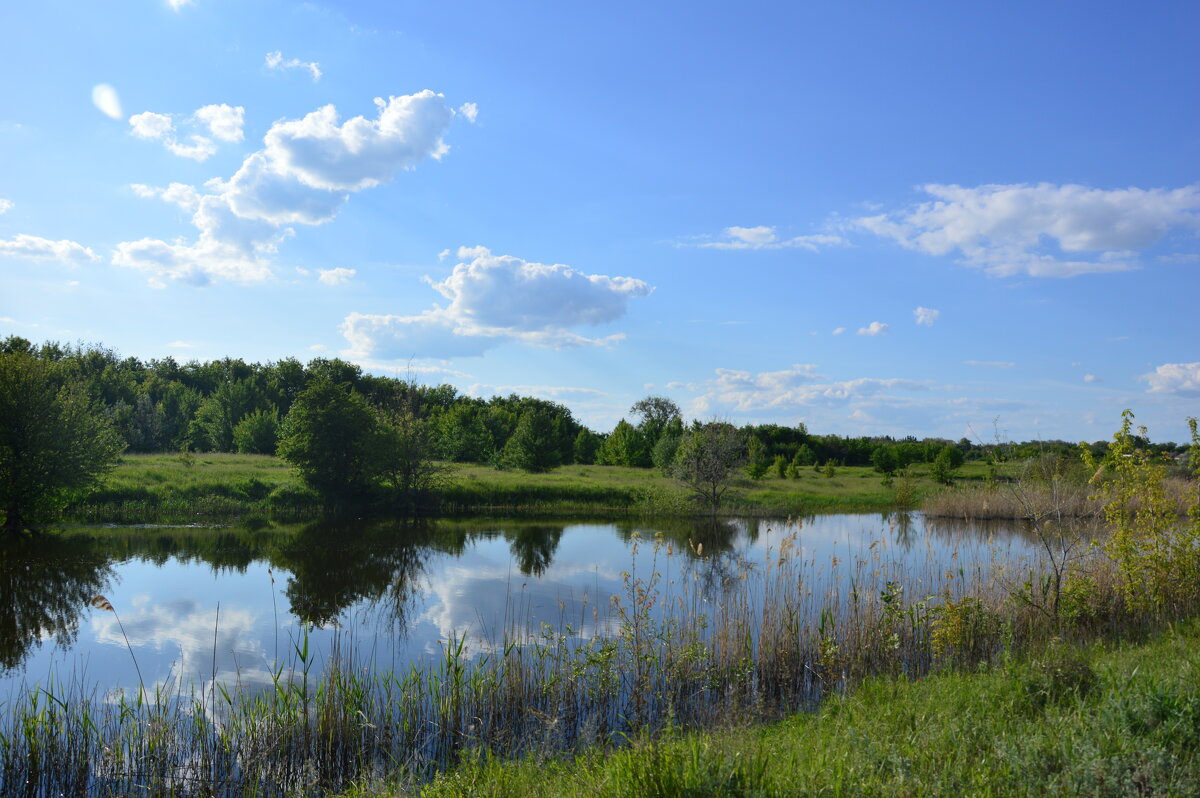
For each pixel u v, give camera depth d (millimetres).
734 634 13133
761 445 68938
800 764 5762
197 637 15766
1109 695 6547
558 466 65062
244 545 28453
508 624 16406
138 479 38531
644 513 41906
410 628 16266
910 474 56250
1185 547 12812
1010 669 9062
